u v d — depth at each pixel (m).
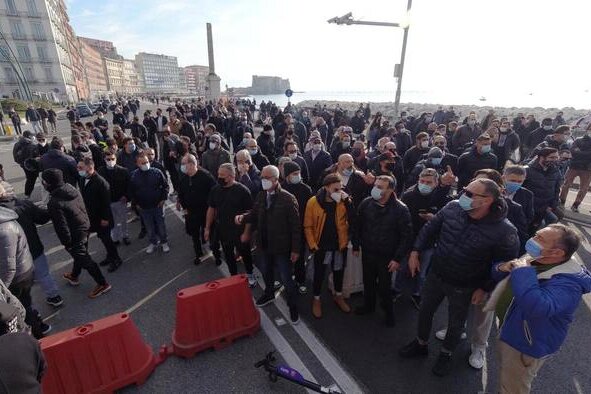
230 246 4.46
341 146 7.70
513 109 28.33
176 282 4.73
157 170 5.37
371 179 4.73
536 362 2.28
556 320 2.14
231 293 3.48
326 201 3.72
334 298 4.20
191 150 7.66
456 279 2.81
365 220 3.62
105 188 4.73
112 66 135.50
